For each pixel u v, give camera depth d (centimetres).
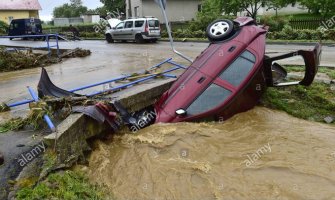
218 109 762
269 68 863
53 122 700
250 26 909
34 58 1606
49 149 565
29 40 3250
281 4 2995
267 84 887
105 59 1714
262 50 847
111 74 1292
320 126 777
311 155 613
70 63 1631
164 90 942
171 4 3828
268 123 771
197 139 683
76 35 3381
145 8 3747
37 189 476
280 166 571
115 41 2786
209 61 830
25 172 535
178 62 1470
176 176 555
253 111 826
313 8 2669
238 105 797
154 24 2589
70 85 1127
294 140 682
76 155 598
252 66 816
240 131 723
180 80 838
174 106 775
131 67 1430
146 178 555
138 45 2408
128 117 754
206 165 583
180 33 2853
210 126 741
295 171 556
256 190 511
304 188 512
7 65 1498
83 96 777
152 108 894
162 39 2762
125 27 2639
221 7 2986
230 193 506
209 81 791
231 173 557
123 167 594
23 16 5359
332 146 652
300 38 2291
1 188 492
